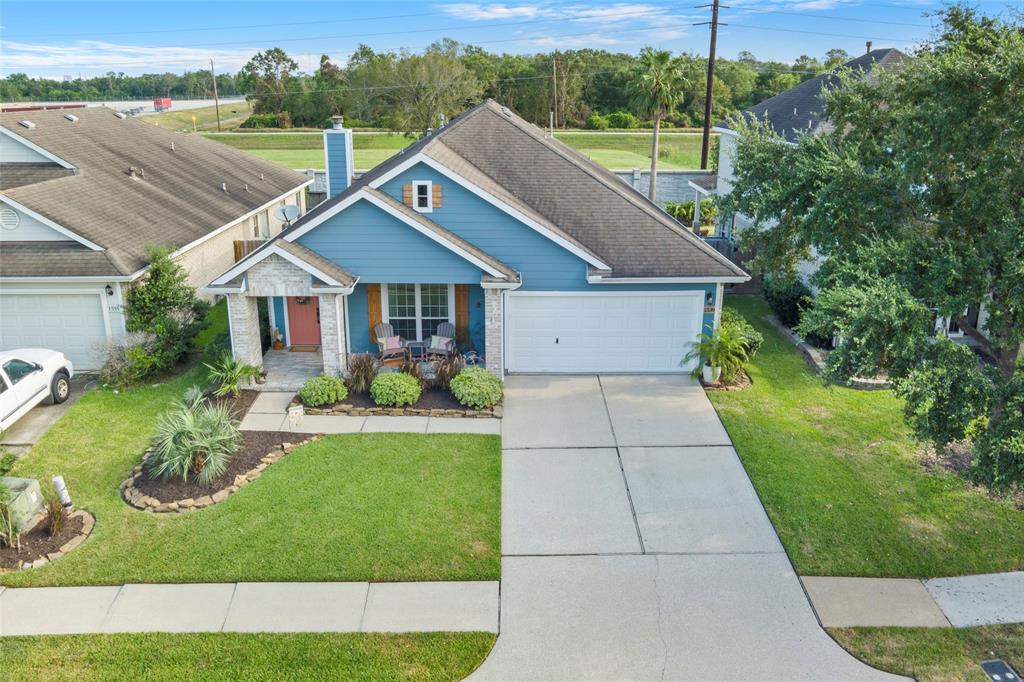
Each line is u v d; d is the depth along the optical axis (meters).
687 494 12.87
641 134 72.12
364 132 73.44
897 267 11.05
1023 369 9.93
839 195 13.44
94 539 11.39
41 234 17.97
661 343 18.14
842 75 16.36
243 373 16.61
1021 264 9.77
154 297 17.91
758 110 34.69
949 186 12.11
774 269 18.75
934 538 11.51
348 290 16.27
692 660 9.12
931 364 9.99
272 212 30.78
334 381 16.20
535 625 9.72
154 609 9.94
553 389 17.34
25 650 9.20
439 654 9.19
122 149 26.17
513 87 81.69
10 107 36.94
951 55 12.03
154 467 13.14
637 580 10.62
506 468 13.70
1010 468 9.48
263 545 11.26
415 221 16.42
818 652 9.26
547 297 17.72
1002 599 10.20
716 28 37.25
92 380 17.77
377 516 12.03
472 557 11.05
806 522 11.95
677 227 18.73
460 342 18.44
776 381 17.84
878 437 14.83
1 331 18.06
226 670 8.90
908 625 9.70
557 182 19.19
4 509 11.04
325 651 9.21
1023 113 10.58
